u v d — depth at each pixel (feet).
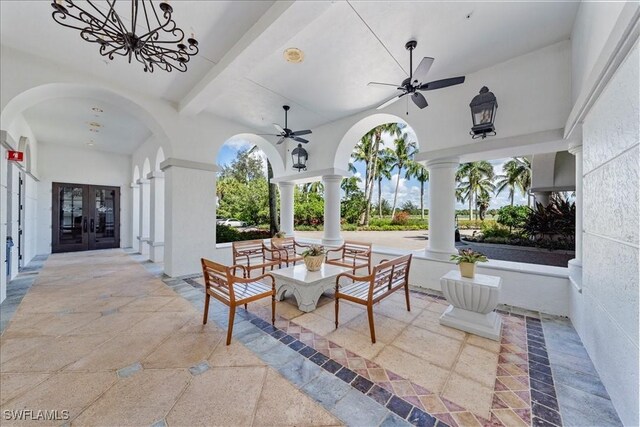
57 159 24.95
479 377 6.47
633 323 4.74
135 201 27.58
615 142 5.46
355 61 11.35
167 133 15.24
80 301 11.82
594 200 6.80
